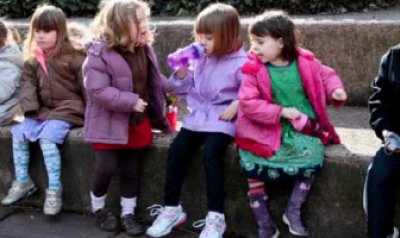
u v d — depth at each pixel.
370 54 3.21
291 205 2.47
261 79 2.35
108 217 2.77
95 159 2.83
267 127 2.37
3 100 3.00
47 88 2.87
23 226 2.84
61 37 2.86
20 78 2.95
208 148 2.49
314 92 2.35
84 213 2.95
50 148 2.79
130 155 2.71
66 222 2.87
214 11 2.45
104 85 2.51
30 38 2.87
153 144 2.72
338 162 2.42
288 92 2.37
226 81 2.54
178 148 2.56
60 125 2.82
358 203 2.45
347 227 2.49
